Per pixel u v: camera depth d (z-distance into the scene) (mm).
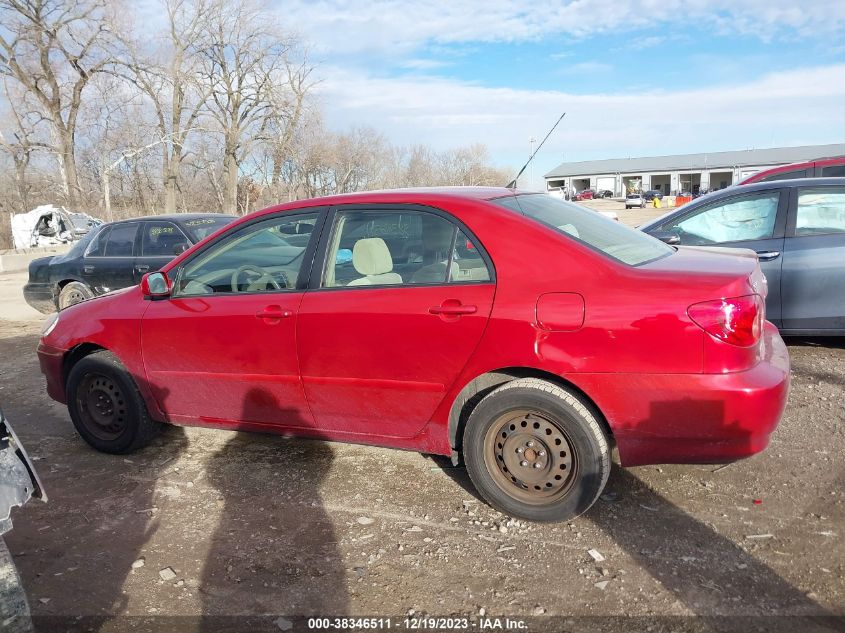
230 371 3943
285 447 4426
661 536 3123
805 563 2848
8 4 36562
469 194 3596
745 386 2883
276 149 47062
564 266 3170
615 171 85125
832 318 5488
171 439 4680
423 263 3479
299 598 2807
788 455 3867
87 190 43094
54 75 38688
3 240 33688
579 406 3105
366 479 3885
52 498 3846
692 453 3031
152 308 4203
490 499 3373
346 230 3721
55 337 4555
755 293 3031
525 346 3145
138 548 3262
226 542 3273
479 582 2855
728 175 77750
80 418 4488
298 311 3680
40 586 2975
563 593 2752
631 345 2980
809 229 5586
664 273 3080
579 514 3205
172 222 8398
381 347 3465
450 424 3445
